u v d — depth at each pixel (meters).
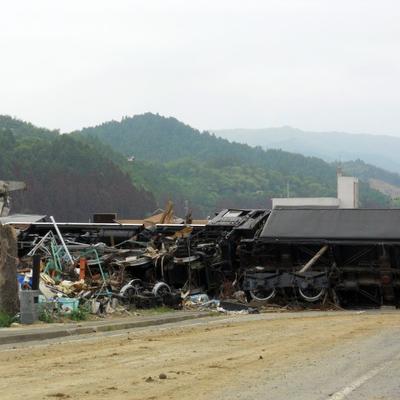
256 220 44.22
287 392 12.84
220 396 12.45
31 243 42.22
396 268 40.78
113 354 18.28
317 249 41.50
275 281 39.53
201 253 42.47
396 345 20.03
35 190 178.12
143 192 198.00
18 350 19.55
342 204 93.38
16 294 26.86
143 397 12.43
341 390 13.03
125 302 33.81
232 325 27.25
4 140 189.00
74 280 36.12
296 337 22.36
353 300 41.88
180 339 22.00
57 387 13.46
